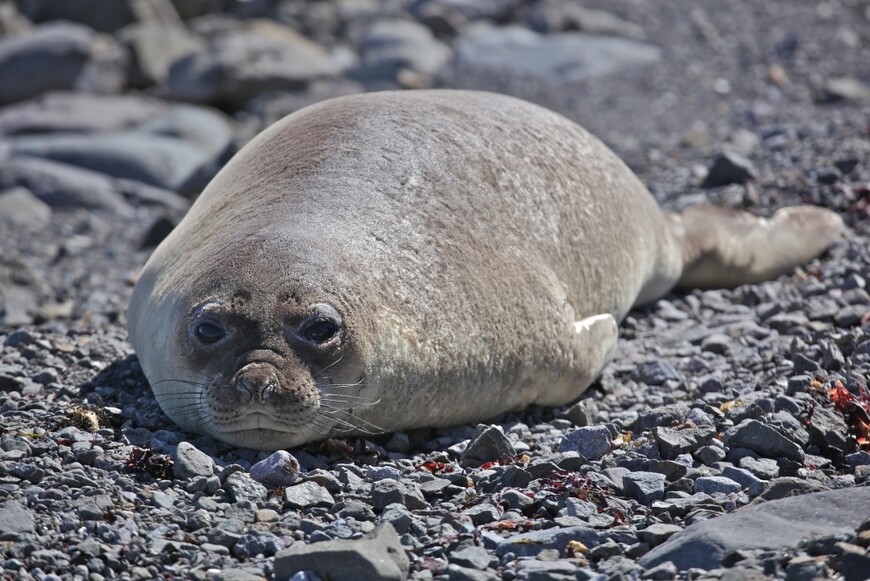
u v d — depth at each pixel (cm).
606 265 2817
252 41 7581
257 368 2108
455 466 2141
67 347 2806
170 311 2281
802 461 2103
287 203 2395
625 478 1989
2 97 7662
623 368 2766
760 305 3102
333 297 2175
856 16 7331
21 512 1820
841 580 1528
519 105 2922
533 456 2202
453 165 2567
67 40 7744
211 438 2242
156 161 5625
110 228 4672
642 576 1650
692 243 3278
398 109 2708
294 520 1870
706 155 4722
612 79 6612
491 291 2412
